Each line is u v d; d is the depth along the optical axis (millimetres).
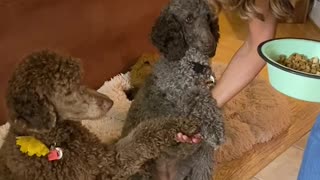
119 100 2193
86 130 1493
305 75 1019
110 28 2330
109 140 1936
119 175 1512
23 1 1936
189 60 1774
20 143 1353
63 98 1356
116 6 2326
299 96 1058
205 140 1749
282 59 1151
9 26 1913
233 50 3174
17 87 1294
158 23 1775
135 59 2520
